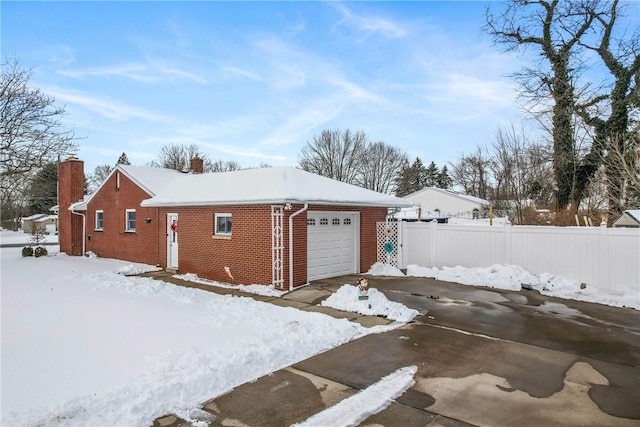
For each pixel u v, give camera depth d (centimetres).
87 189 6338
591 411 450
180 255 1435
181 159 6125
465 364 588
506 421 427
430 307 926
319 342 669
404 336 718
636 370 568
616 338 711
